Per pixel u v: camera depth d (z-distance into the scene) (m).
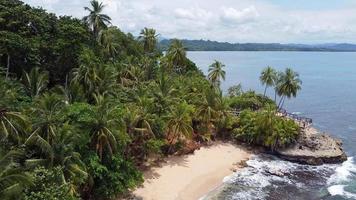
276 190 56.69
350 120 112.06
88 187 44.84
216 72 98.12
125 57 91.81
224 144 72.50
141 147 56.56
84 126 45.12
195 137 71.12
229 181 58.47
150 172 56.47
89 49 72.75
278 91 86.12
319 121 110.50
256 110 84.25
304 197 55.06
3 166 30.52
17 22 64.50
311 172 64.88
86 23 84.56
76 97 55.38
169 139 62.72
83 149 44.59
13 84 53.47
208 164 63.12
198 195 52.84
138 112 55.50
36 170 35.47
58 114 41.72
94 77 59.62
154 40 113.62
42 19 69.94
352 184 60.25
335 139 82.38
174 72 101.81
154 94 62.62
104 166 45.28
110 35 88.56
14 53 60.31
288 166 66.50
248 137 72.50
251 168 64.19
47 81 57.81
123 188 47.12
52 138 39.44
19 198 30.97
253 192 55.34
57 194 34.59
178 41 102.88
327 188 58.53
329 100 147.50
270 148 71.06
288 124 72.69
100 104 49.62
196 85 84.44
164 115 61.44
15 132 38.28
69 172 38.72
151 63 89.62
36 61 63.06
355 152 79.25
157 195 50.72
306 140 73.31
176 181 55.44
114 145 46.22
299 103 140.75
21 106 45.25
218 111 72.94
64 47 67.44
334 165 69.12
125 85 75.94
